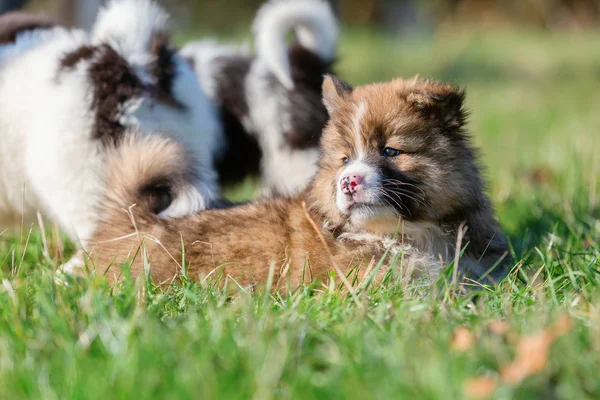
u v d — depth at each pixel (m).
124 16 6.55
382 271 4.82
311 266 4.90
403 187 4.82
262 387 3.08
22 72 6.71
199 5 29.58
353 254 4.92
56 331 3.64
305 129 7.68
